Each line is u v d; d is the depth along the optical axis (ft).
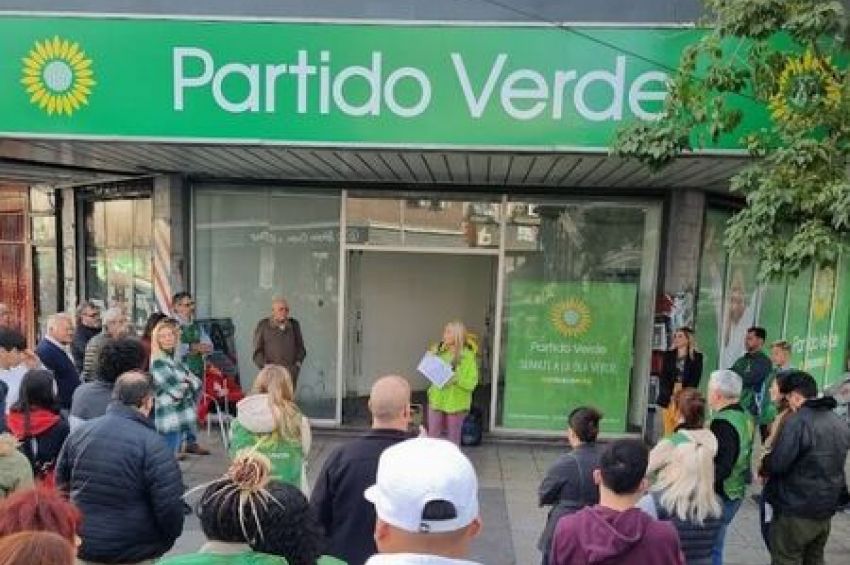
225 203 27.53
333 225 27.27
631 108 17.22
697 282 25.84
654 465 10.03
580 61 17.26
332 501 10.33
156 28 17.97
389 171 23.72
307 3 18.15
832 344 39.58
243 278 27.81
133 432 10.44
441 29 17.47
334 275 27.48
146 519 10.43
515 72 17.44
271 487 6.16
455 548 4.96
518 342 26.84
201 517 5.98
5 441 10.12
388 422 10.65
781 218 13.58
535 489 21.43
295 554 6.00
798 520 13.65
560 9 17.42
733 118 15.05
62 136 18.40
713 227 26.96
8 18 18.13
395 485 4.96
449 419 23.48
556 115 17.47
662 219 25.75
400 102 17.78
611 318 26.48
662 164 15.85
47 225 35.35
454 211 26.76
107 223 31.65
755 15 14.10
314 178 26.61
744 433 13.56
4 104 18.42
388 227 27.04
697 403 12.16
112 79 18.20
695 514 9.59
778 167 13.75
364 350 34.55
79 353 23.13
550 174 22.84
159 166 24.52
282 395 13.12
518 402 26.96
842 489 13.82
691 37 16.80
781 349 22.94
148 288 29.55
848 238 12.92
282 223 27.48
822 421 13.50
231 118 18.12
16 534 4.95
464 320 36.73
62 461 10.55
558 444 26.35
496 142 17.67
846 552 17.33
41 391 12.97
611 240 26.30
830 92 13.97
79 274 33.12
